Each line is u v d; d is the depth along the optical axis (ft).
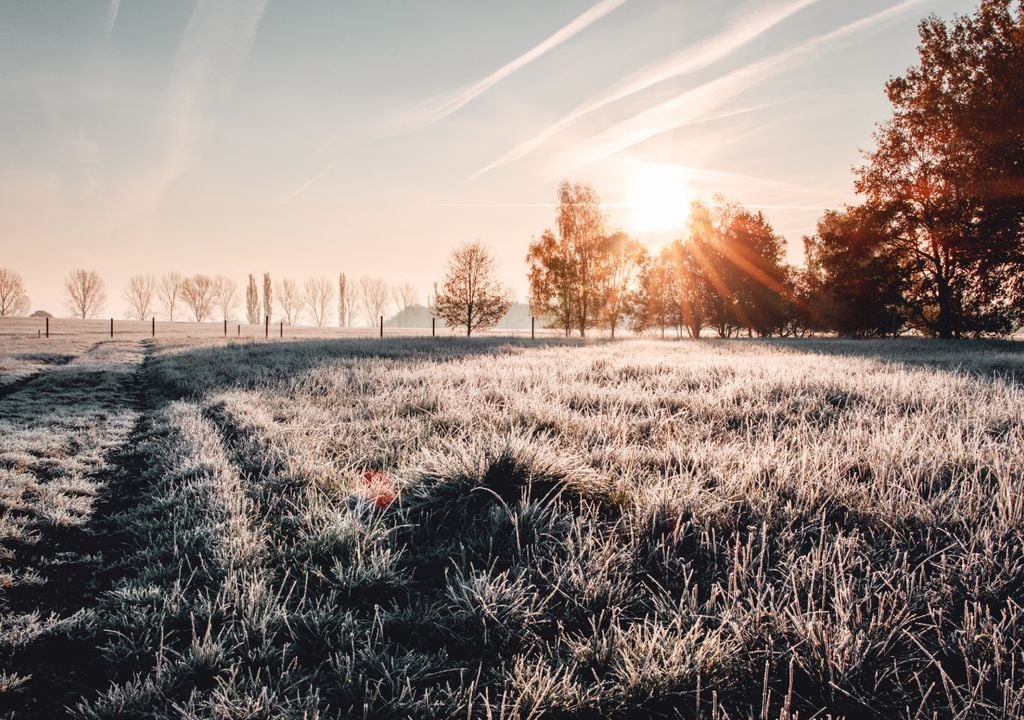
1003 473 13.64
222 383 42.98
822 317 141.38
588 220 140.67
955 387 27.30
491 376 36.60
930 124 101.91
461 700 7.78
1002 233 90.89
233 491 16.71
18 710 8.10
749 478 14.16
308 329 238.07
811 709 7.55
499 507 13.47
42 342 103.50
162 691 8.18
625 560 11.10
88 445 25.43
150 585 11.19
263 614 9.97
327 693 8.23
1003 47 92.89
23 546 14.05
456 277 127.24
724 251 150.61
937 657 8.18
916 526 11.70
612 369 39.47
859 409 23.09
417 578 11.64
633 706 7.67
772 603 8.98
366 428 23.72
